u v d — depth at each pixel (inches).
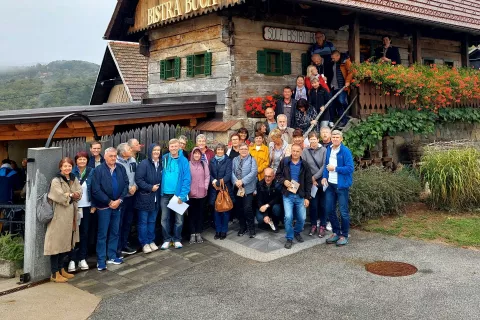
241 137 341.7
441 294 213.9
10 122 348.2
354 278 238.2
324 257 273.0
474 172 357.1
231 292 227.9
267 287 231.6
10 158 529.3
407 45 601.6
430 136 512.1
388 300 210.1
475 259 260.8
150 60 558.6
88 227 276.7
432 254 271.6
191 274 257.1
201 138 315.3
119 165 277.7
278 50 465.7
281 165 293.7
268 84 461.7
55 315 210.5
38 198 255.3
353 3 443.2
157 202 303.7
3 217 345.4
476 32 582.6
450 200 362.0
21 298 231.9
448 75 499.8
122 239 296.7
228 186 313.3
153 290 237.3
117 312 212.5
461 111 530.3
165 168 301.9
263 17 454.6
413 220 344.8
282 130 334.6
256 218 335.0
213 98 456.8
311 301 212.8
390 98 464.8
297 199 291.0
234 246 300.2
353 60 453.1
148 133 353.4
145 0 535.8
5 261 267.7
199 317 202.5
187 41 493.7
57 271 257.3
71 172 261.4
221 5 412.8
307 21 490.9
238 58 439.8
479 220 335.9
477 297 209.2
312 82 405.4
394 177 378.3
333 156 291.6
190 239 315.0
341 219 296.5
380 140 455.5
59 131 388.5
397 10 495.2
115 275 263.4
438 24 517.7
